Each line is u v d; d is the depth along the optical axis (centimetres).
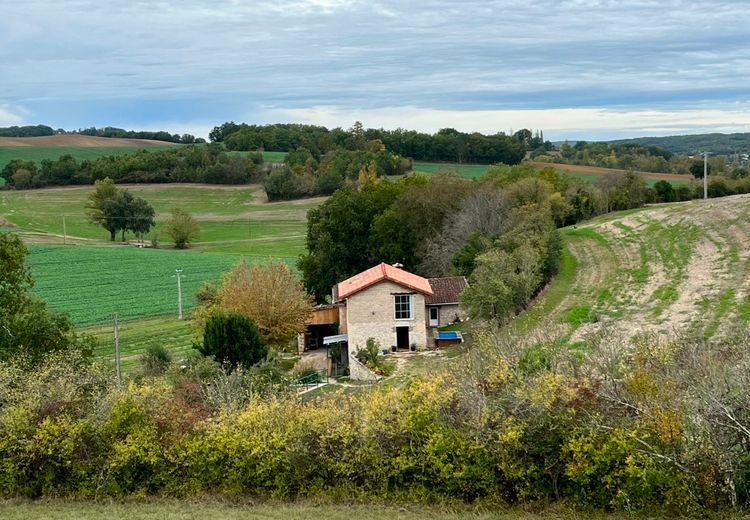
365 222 6519
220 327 3897
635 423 1711
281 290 4738
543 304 4691
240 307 4628
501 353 2088
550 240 5488
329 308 5128
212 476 1995
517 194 6519
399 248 6197
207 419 2098
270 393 2486
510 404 1797
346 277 6438
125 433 2052
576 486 1756
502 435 1739
